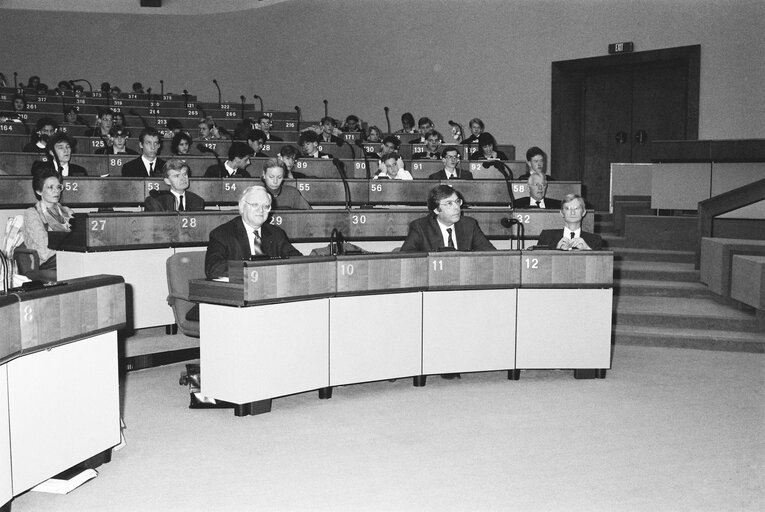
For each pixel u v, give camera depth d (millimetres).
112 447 3547
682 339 6035
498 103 12211
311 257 4480
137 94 14562
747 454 3693
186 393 4730
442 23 12789
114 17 16391
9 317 2902
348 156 9922
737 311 6406
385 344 4758
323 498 3152
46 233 5340
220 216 5539
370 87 13828
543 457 3637
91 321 3367
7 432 2926
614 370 5359
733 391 4832
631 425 4133
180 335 5449
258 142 8328
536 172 6844
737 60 10055
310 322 4477
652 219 8164
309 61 14758
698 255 7301
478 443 3830
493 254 4977
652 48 10727
